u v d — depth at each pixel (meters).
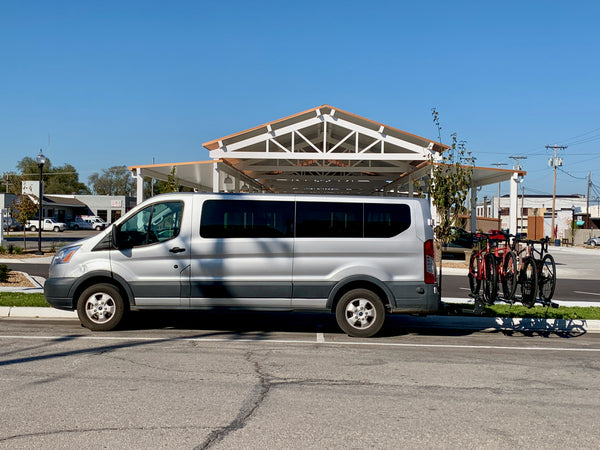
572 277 22.17
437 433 4.77
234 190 24.83
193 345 8.16
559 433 4.84
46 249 29.58
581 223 64.00
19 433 4.55
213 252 8.95
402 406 5.50
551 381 6.63
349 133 21.03
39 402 5.36
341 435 4.66
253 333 9.35
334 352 7.93
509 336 9.94
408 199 9.20
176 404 5.38
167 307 9.02
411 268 9.04
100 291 9.06
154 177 25.52
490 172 23.16
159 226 9.08
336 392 5.91
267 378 6.39
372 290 9.20
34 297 11.81
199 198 9.09
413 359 7.61
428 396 5.86
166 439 4.48
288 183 32.53
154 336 8.79
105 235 9.07
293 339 8.86
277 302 8.98
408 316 11.48
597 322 10.89
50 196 72.38
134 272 8.98
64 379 6.16
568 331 10.73
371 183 31.92
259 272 8.96
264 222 9.02
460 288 16.98
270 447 4.37
